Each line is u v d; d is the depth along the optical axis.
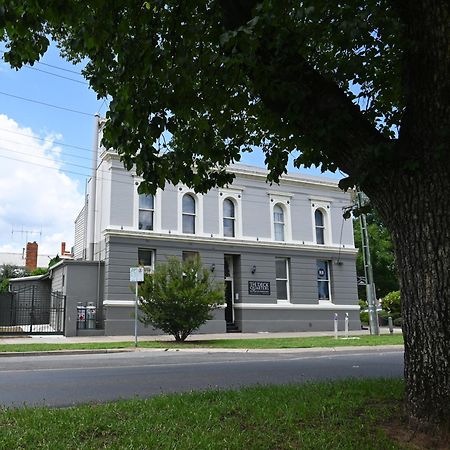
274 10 4.57
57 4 4.64
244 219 27.34
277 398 6.57
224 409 5.95
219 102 5.97
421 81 4.85
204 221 26.09
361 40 5.36
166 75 5.31
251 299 26.59
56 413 5.86
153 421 5.43
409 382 4.99
